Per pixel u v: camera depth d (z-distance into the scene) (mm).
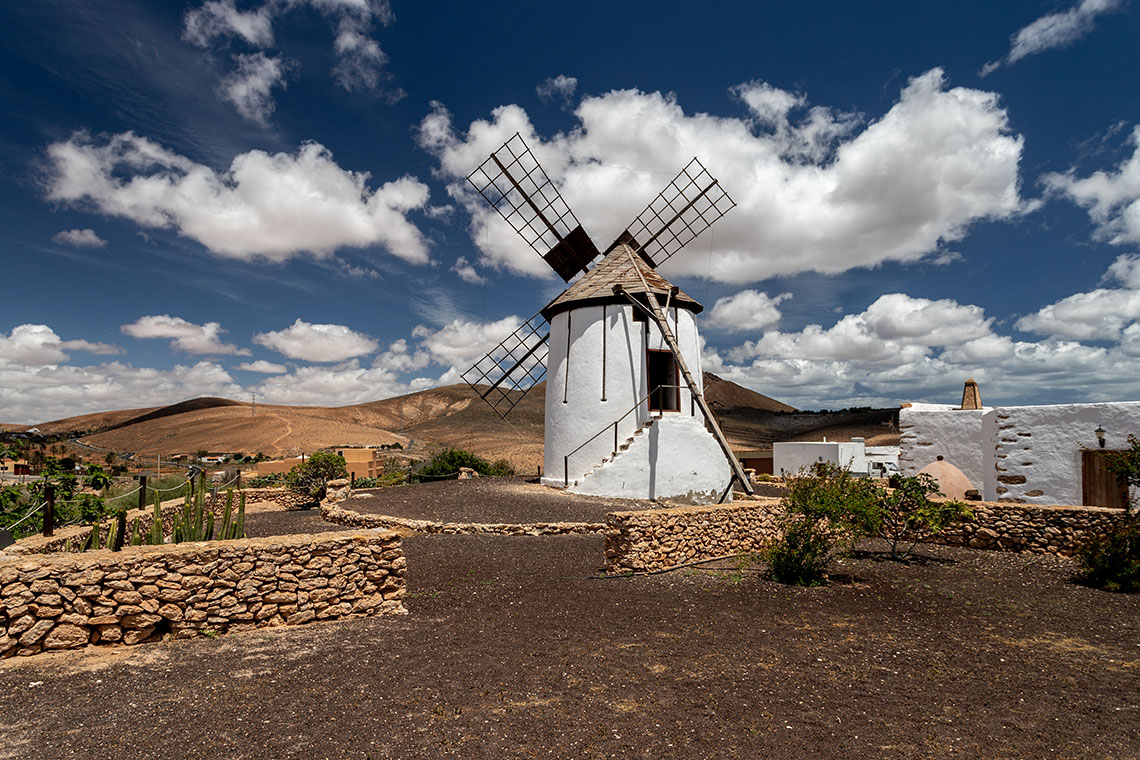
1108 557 10836
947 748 4973
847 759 4770
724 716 5465
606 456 22344
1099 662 7102
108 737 4840
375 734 4973
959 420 20344
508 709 5504
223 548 7730
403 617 8555
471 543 14719
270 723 5125
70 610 6836
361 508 19281
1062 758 4859
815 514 11453
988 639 7938
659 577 11172
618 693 5930
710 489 21938
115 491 18750
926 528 14906
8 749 4633
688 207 29359
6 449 12680
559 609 9094
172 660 6598
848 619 8766
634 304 23031
